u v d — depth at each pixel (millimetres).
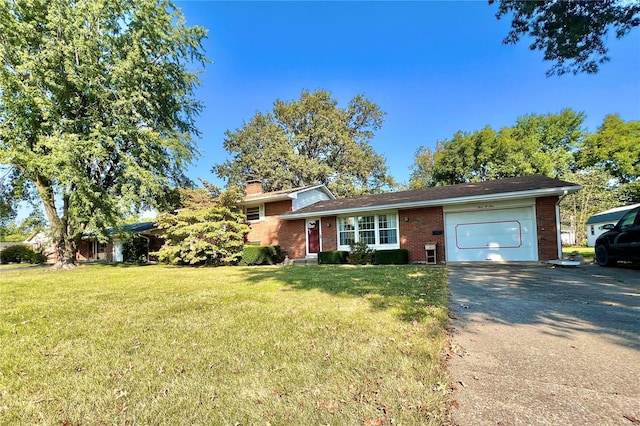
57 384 2625
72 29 13125
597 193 28016
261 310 4832
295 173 28500
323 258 14180
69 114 14133
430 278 7496
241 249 15359
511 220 11289
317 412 2104
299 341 3391
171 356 3139
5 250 30234
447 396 2234
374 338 3389
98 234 14453
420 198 13141
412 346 3127
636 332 3381
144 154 14789
